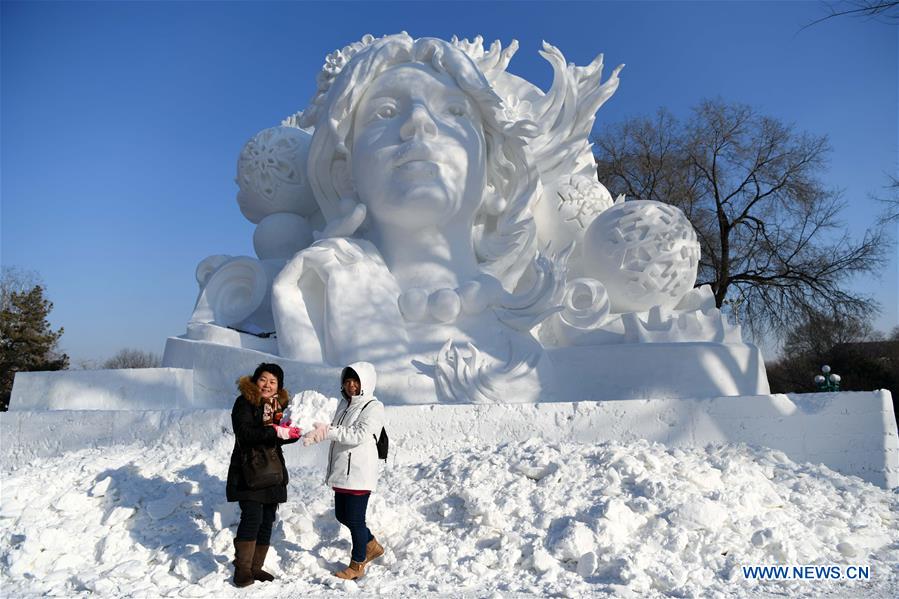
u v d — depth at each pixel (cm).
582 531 454
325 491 566
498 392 777
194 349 882
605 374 816
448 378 782
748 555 453
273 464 435
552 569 436
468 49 1060
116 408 834
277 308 860
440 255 891
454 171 878
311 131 1176
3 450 778
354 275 865
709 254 2316
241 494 428
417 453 654
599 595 400
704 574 430
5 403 2855
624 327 851
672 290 888
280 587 426
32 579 446
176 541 491
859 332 2450
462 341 826
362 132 909
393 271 898
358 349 812
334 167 957
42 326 2978
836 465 654
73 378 855
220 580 429
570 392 819
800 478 594
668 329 845
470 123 911
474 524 493
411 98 890
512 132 916
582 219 966
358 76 908
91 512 521
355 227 904
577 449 593
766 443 661
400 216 876
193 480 562
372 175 885
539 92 1088
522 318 841
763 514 503
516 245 917
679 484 521
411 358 814
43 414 770
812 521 520
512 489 531
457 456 607
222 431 700
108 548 474
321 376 789
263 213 1096
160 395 827
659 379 796
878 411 653
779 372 2797
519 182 942
